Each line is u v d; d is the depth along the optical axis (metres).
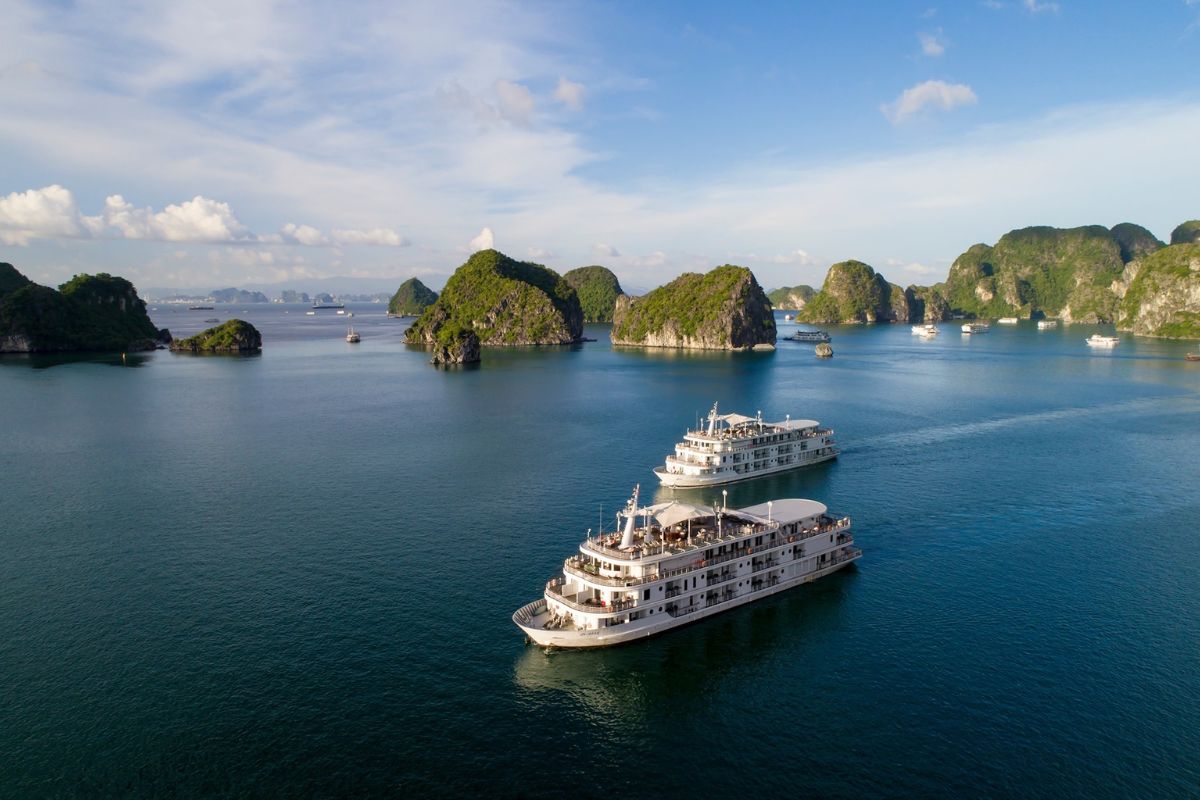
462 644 81.19
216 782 60.09
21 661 77.88
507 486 141.88
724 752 64.38
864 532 116.88
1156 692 72.38
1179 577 98.56
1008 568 102.12
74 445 177.88
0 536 114.25
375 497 134.00
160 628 84.75
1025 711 69.62
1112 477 146.75
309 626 85.00
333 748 64.12
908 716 69.19
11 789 59.34
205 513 125.00
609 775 61.53
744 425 165.25
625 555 84.81
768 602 92.69
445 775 61.16
